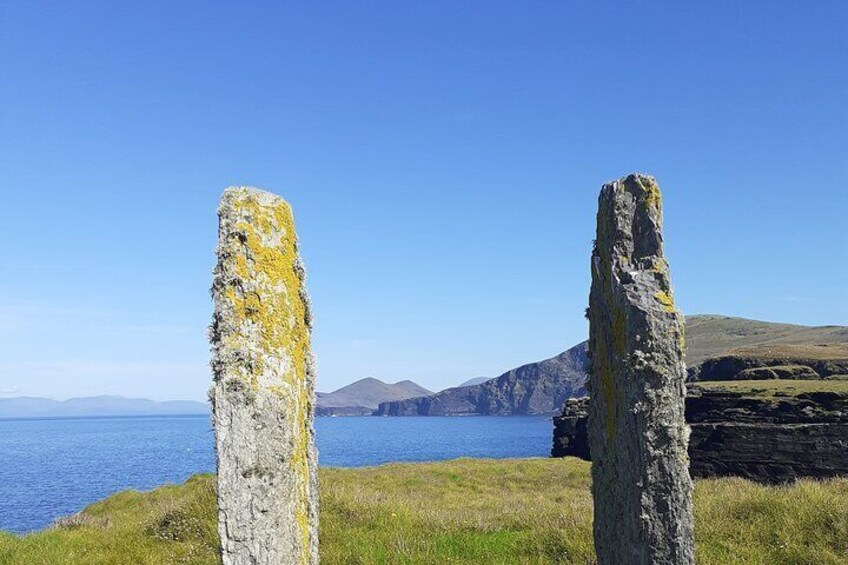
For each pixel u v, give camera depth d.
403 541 10.75
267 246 5.23
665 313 5.45
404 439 151.38
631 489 5.39
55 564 11.01
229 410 4.82
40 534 14.22
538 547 10.42
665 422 5.34
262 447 4.83
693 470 40.22
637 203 5.84
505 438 153.62
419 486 24.97
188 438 164.25
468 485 25.72
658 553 5.27
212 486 14.21
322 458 86.75
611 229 5.87
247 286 5.08
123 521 16.55
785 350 78.62
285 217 5.44
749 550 9.49
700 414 43.66
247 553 4.71
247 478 4.77
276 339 5.11
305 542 5.11
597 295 5.98
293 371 5.20
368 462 77.88
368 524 12.48
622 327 5.55
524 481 27.20
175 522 12.78
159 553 11.36
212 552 11.12
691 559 5.28
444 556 10.06
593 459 6.02
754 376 61.62
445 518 13.25
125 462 83.81
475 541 11.11
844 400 38.47
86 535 13.70
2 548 12.23
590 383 6.12
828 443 36.12
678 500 5.29
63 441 162.50
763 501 11.39
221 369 4.91
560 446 61.28
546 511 13.45
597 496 5.93
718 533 10.33
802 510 10.70
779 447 37.44
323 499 13.55
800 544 9.62
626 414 5.46
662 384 5.37
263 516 4.77
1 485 56.12
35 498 46.03
